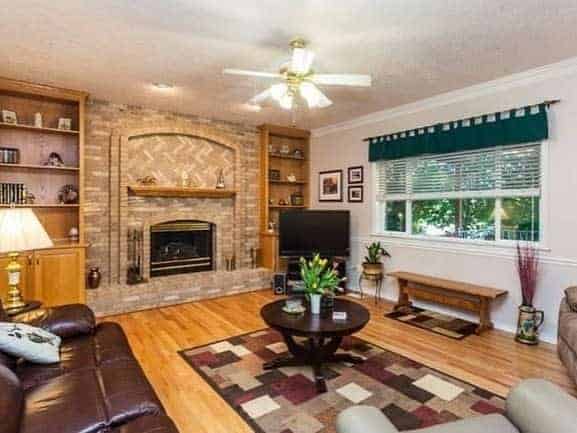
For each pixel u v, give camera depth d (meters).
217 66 3.44
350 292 5.46
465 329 3.84
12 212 2.66
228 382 2.70
